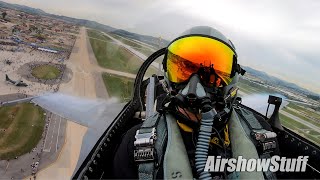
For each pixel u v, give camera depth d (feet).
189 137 1.99
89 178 2.33
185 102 1.90
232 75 2.06
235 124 2.07
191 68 1.98
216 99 1.98
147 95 3.44
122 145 2.13
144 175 1.81
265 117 3.33
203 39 2.05
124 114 3.60
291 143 3.02
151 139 1.84
